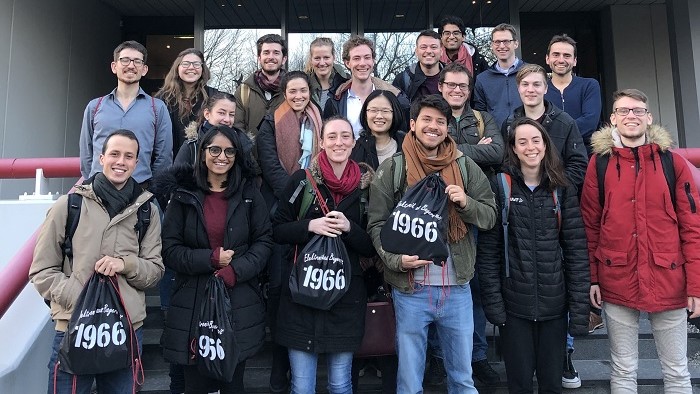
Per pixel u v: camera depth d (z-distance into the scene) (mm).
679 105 7227
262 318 2492
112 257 2205
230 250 2402
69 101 7242
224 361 2266
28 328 3006
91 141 3275
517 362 2506
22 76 6270
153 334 3705
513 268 2533
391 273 2488
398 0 7457
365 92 3480
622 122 2572
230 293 2408
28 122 6367
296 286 2381
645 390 3139
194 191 2502
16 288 2562
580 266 2514
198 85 3547
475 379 3146
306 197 2592
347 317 2477
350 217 2594
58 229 2207
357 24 7355
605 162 2645
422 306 2447
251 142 2727
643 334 3529
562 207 2570
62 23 7082
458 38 4180
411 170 2508
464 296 2492
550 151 2562
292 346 2463
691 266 2432
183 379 2920
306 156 3068
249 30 7477
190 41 8656
